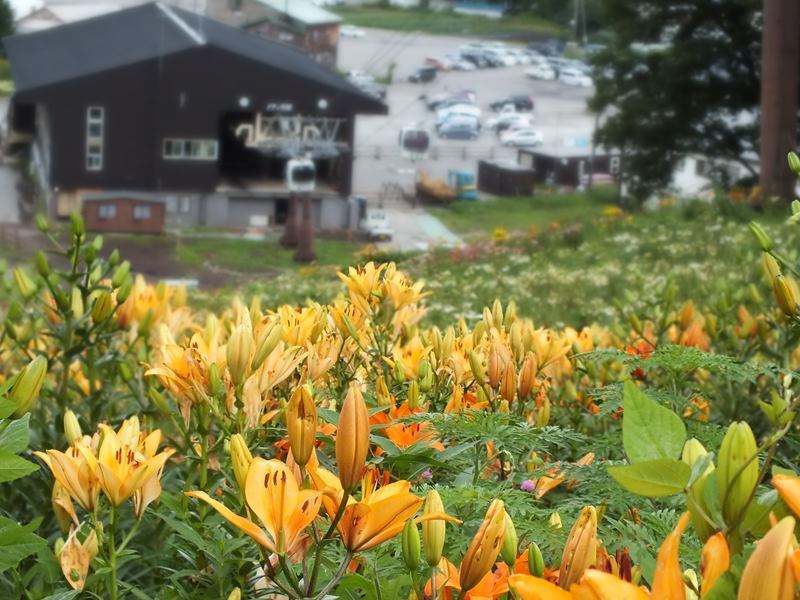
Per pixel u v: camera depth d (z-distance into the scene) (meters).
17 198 58.69
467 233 61.62
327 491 1.46
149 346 3.67
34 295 3.65
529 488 2.19
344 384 2.96
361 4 110.06
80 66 56.16
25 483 2.91
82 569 1.85
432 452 2.08
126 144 56.22
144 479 1.87
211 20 65.69
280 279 17.09
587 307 11.90
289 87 58.56
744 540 1.38
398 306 3.14
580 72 95.19
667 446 1.34
